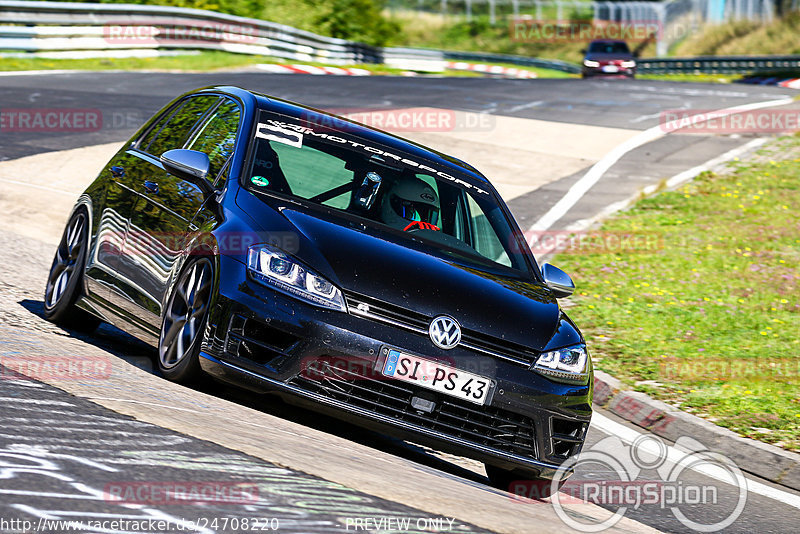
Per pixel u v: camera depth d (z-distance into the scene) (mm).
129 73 87125
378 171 20625
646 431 26344
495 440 17125
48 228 36469
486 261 19922
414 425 16609
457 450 16969
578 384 17953
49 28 89875
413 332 16734
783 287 40188
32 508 9289
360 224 18906
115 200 21297
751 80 133875
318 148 20547
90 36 93688
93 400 14195
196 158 19016
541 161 62812
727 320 35938
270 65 109438
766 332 34750
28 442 11477
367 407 16578
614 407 27766
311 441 15602
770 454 23812
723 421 25953
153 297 18703
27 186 42000
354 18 166375
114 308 20141
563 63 168500
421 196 20547
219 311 16562
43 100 63500
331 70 117188
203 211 18375
